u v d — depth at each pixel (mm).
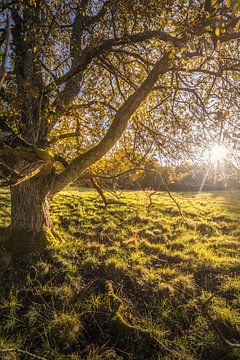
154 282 8023
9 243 8234
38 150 5801
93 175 7977
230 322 6660
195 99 7730
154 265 9188
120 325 6539
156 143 8047
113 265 8477
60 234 10117
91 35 7688
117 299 7184
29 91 6719
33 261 7996
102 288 7602
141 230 12492
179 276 8430
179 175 7703
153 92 8758
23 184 8367
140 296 7531
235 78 6863
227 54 6750
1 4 6398
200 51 5227
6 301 6840
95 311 6859
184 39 5109
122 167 8969
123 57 7887
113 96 8703
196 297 7594
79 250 9227
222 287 8031
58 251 8602
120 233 11844
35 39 6883
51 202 16094
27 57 7281
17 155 5418
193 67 7289
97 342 6332
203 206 19141
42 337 6152
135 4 6590
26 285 7328
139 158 8469
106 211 14945
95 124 8703
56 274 7797
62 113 8109
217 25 4750
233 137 6227
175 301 7324
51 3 7066
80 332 6371
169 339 6422
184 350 6129
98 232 11773
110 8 7070
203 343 6266
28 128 7461
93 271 8266
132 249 10203
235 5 2713
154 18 6492
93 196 18484
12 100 6523
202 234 12961
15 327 6352
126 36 6594
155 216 15055
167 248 10758
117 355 6059
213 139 6512
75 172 7492
